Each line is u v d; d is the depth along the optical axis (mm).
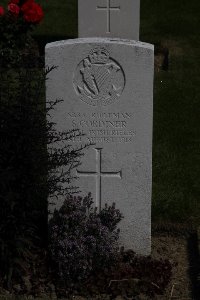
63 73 2768
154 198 3438
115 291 2742
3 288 2779
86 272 2789
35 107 2719
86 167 2877
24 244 2834
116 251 2857
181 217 3279
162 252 3059
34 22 4883
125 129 2828
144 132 2828
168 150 4000
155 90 4883
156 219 3262
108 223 2883
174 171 3746
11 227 2740
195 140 4145
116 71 2762
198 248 3059
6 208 2711
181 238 3174
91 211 2939
